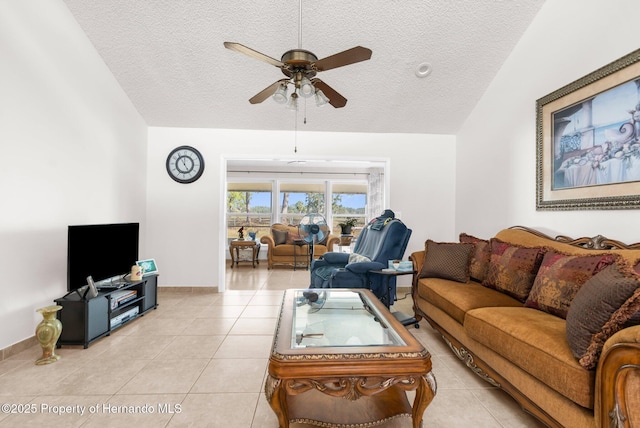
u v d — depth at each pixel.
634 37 1.85
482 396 1.76
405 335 1.49
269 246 6.30
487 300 2.10
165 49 2.96
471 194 3.80
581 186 2.18
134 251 3.16
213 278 4.12
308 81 1.95
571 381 1.19
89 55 2.89
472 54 3.00
